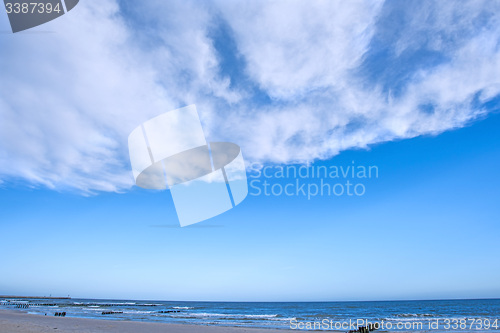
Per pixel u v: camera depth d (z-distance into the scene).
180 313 46.53
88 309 54.22
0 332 13.52
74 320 24.06
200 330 19.14
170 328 19.95
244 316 40.72
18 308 51.53
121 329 18.16
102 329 17.66
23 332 13.97
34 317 25.78
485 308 62.41
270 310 60.84
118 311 48.34
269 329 21.12
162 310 56.81
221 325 26.03
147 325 21.72
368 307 73.00
